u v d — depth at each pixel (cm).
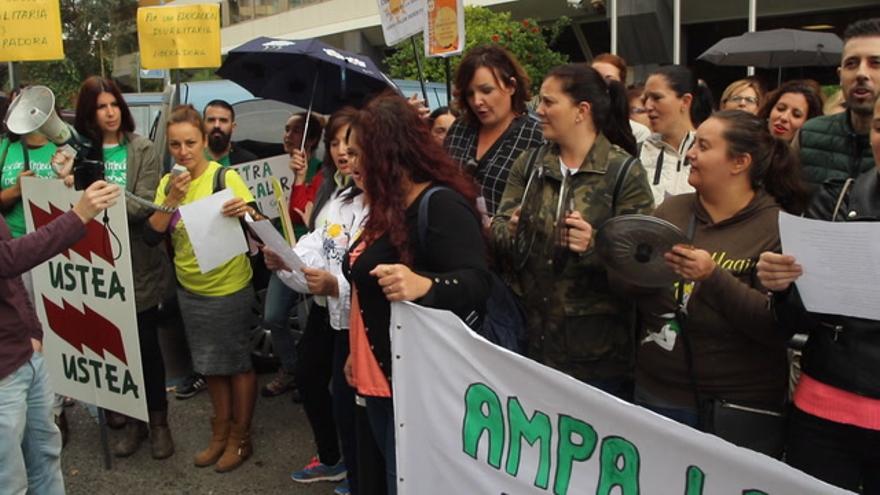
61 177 371
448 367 233
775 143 249
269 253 340
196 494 380
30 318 300
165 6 564
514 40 999
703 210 252
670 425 188
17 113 361
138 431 426
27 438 305
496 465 227
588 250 261
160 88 1919
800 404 227
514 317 275
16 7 521
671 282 229
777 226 238
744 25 1263
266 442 437
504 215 294
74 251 373
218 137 507
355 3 2088
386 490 286
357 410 283
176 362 500
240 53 486
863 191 217
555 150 285
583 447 207
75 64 1859
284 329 462
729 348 239
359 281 253
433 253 239
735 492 178
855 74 291
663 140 376
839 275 193
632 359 276
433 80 976
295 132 516
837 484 222
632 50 1344
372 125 244
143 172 429
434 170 245
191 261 387
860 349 211
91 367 388
